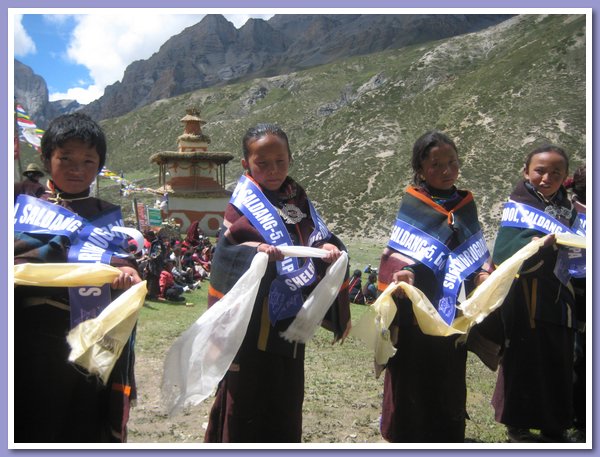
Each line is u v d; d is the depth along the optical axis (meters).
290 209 3.77
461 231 4.13
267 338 3.56
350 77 152.00
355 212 63.78
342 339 3.80
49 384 3.13
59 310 3.19
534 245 4.20
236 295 3.32
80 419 3.21
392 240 4.14
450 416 4.02
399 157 77.81
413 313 4.04
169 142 147.50
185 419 5.25
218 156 44.31
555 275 4.52
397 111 95.62
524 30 122.31
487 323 4.39
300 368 3.69
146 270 14.33
